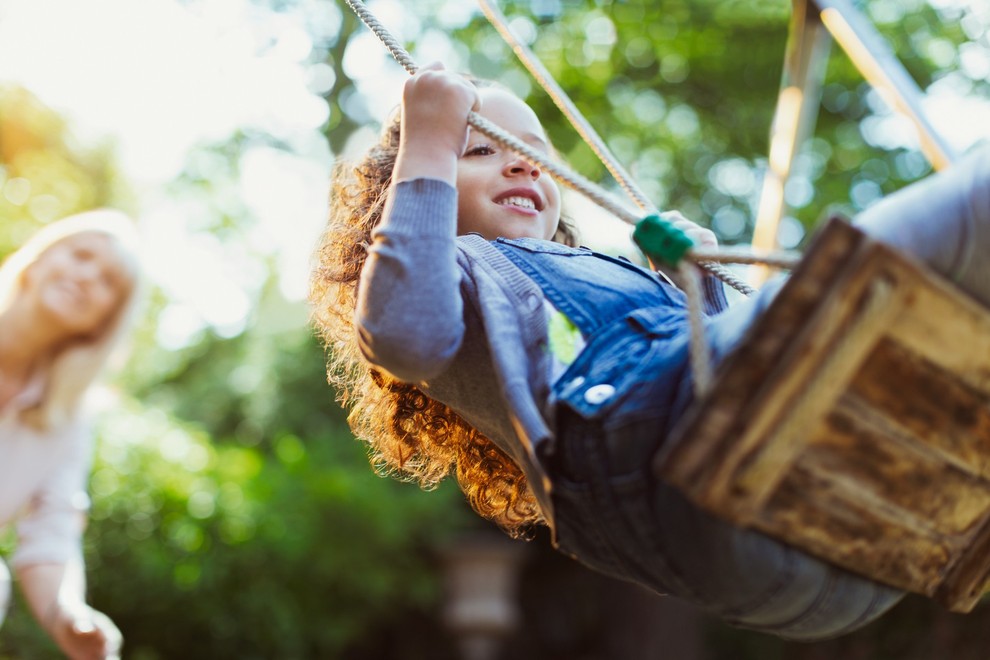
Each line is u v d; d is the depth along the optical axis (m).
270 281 10.51
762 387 1.20
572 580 9.61
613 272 1.64
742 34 9.31
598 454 1.38
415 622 8.95
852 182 9.48
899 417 1.29
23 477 2.90
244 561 7.03
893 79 3.36
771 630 1.45
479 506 1.99
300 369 8.97
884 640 7.93
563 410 1.43
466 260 1.63
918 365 1.27
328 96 10.03
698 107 9.51
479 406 1.65
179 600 6.82
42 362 2.91
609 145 9.34
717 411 1.21
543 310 1.54
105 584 6.61
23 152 8.55
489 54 9.50
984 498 1.41
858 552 1.36
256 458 7.77
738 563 1.32
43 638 5.82
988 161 1.31
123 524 6.71
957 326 1.25
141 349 9.71
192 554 6.88
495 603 8.32
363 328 1.48
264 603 7.07
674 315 1.51
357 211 2.07
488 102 1.99
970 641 7.45
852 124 9.71
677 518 1.33
